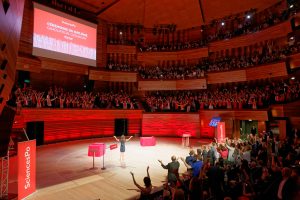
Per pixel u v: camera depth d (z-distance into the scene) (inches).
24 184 327.3
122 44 1023.0
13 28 141.1
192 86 953.5
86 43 895.7
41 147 684.7
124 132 935.7
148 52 1040.8
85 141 799.7
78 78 970.1
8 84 173.6
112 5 892.0
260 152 400.5
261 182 275.6
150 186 255.4
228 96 869.8
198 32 1098.1
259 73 810.8
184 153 615.2
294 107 689.0
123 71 981.2
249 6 898.1
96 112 836.0
